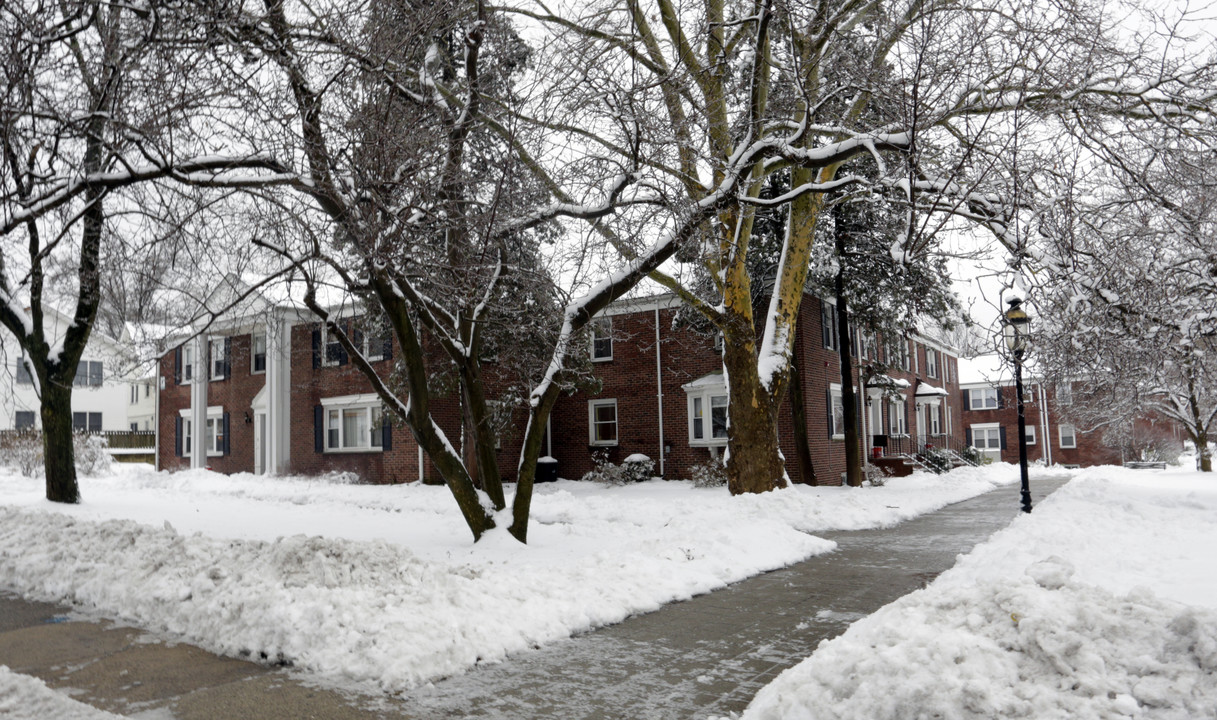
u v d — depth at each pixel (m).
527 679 5.92
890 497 20.19
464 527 14.27
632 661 6.38
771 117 14.08
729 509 16.55
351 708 5.29
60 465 16.77
